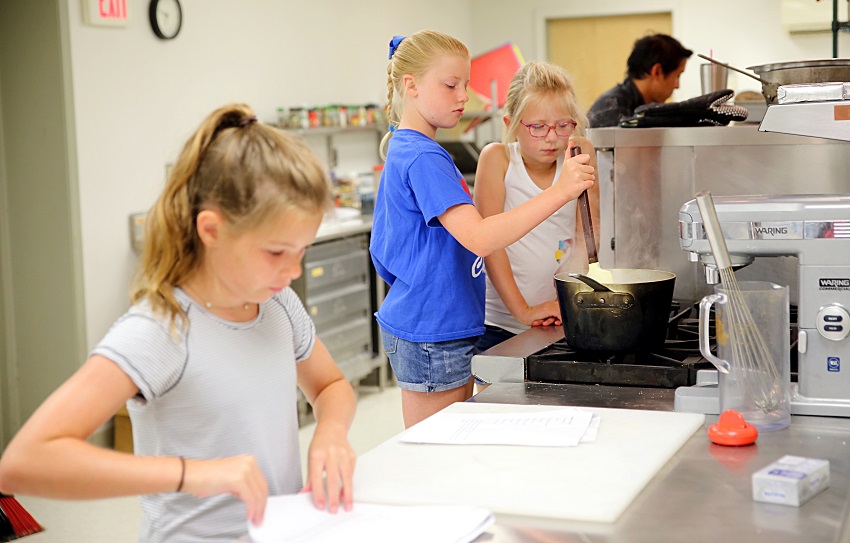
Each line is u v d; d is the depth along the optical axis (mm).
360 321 5062
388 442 1550
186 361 1289
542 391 1842
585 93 7688
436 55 2141
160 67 4527
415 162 2111
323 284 4715
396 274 2242
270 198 1219
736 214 1643
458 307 2213
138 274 1326
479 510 1229
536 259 2486
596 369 1868
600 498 1275
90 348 4246
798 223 1605
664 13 7309
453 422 1632
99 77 4211
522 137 2354
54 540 3365
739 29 6969
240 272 1264
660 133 2393
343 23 6023
